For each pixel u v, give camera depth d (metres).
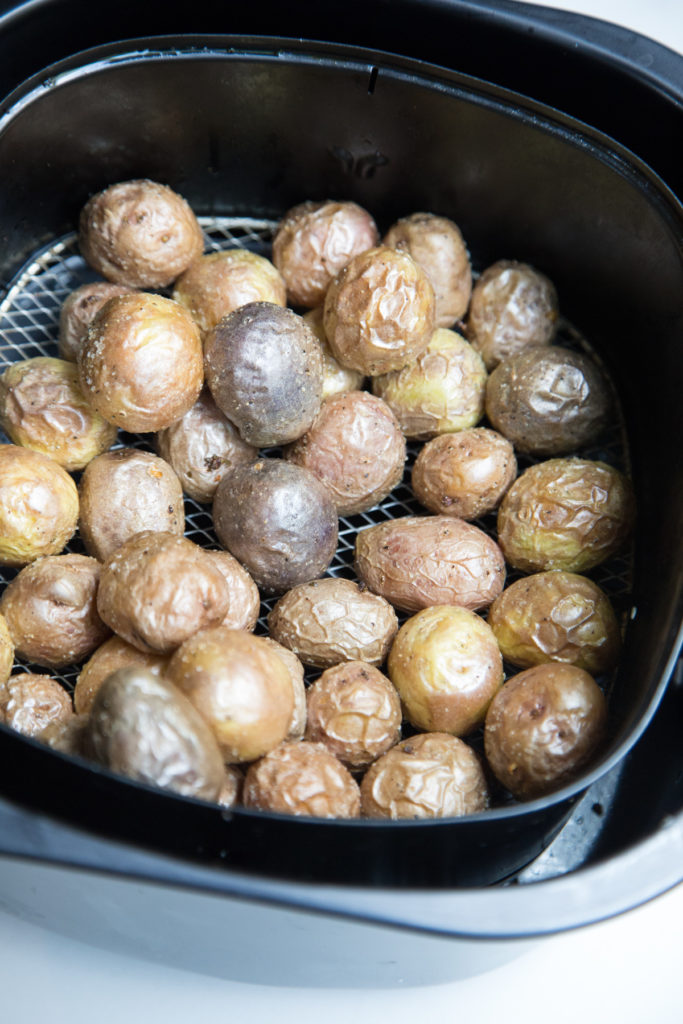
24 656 0.44
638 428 0.49
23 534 0.44
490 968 0.42
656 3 0.57
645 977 0.44
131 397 0.44
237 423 0.46
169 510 0.45
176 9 0.49
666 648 0.40
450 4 0.48
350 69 0.49
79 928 0.42
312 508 0.45
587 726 0.41
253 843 0.39
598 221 0.49
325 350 0.49
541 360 0.48
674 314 0.46
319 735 0.43
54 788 0.38
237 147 0.52
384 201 0.53
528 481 0.47
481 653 0.43
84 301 0.48
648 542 0.46
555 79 0.49
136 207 0.49
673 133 0.48
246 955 0.41
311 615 0.44
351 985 0.43
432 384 0.48
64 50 0.48
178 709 0.38
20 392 0.46
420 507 0.49
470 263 0.53
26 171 0.50
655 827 0.39
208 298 0.49
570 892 0.37
